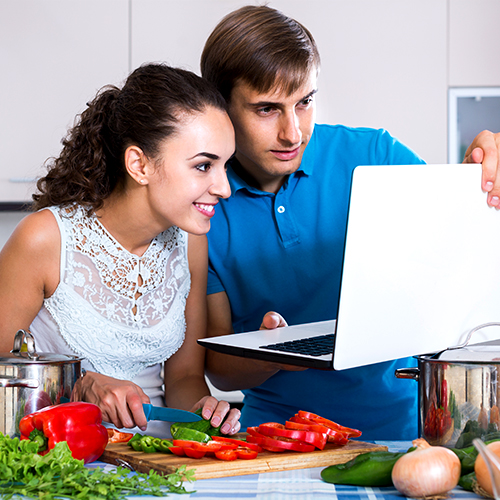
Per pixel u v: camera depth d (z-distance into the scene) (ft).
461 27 7.64
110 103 3.53
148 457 2.63
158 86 3.25
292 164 3.67
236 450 2.64
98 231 3.69
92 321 3.72
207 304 4.38
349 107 7.79
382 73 7.73
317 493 2.28
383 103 7.76
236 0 7.78
